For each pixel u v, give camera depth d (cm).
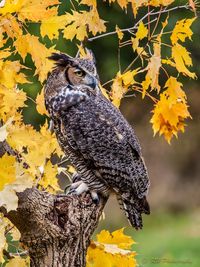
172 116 962
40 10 829
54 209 873
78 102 1002
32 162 900
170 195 3428
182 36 927
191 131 3516
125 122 1032
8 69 881
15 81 890
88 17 949
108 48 2811
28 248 878
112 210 3097
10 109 898
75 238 878
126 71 1009
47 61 909
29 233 866
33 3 824
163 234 2922
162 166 3531
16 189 746
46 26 885
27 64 1936
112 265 942
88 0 948
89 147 1001
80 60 1008
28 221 857
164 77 2667
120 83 990
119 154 1007
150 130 3500
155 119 970
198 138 3519
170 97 953
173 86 950
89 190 1006
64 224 874
